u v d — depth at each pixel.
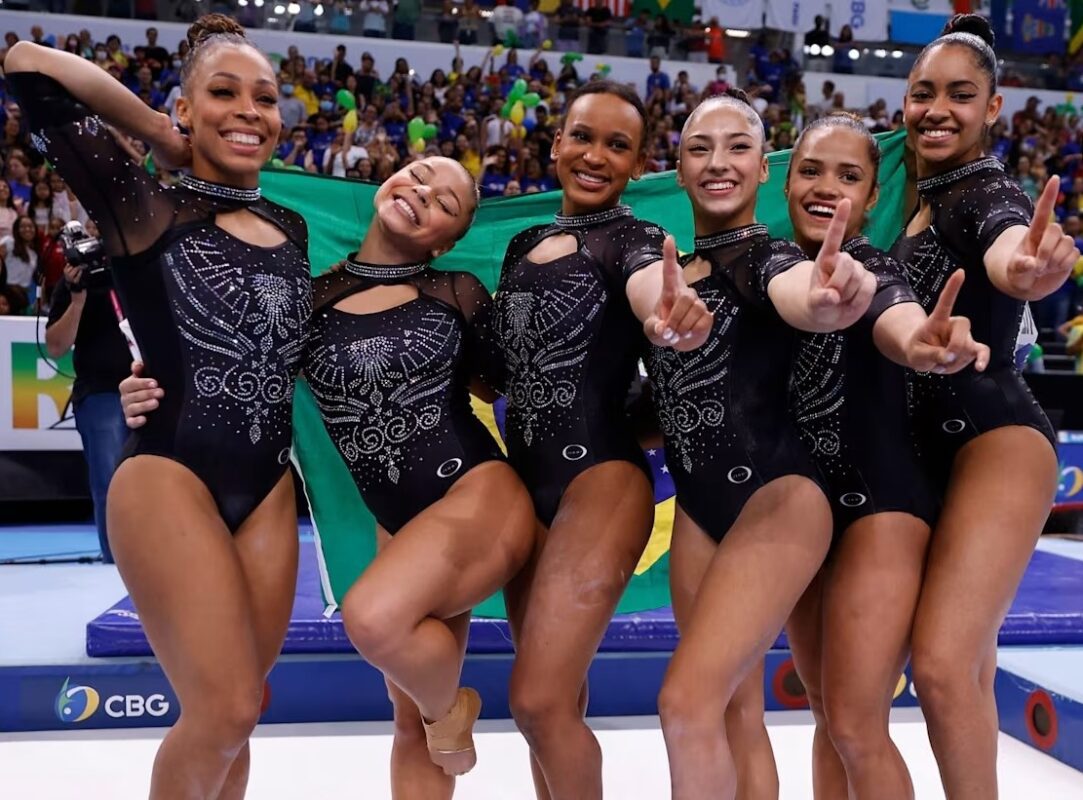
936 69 2.59
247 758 2.58
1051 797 3.31
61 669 3.79
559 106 12.10
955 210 2.54
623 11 13.82
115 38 11.36
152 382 2.41
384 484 2.64
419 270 2.74
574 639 2.41
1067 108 13.51
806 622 2.66
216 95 2.44
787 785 3.43
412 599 2.36
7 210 8.83
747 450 2.46
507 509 2.57
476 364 2.81
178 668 2.25
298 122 10.88
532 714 2.40
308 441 3.54
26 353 6.20
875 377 2.51
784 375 2.51
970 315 2.53
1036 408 2.57
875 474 2.50
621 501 2.55
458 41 12.75
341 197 3.66
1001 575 2.36
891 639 2.37
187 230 2.41
